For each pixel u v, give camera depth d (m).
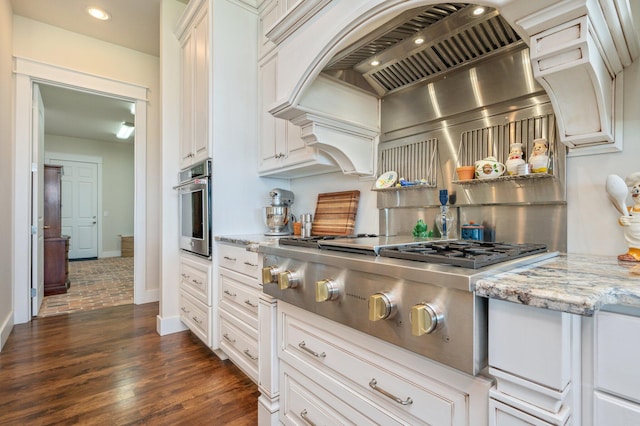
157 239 3.61
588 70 0.83
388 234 1.75
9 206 2.67
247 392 1.76
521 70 1.23
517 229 1.25
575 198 1.12
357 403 0.99
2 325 2.42
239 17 2.38
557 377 0.58
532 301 0.59
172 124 2.75
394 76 1.61
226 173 2.28
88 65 3.22
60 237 4.07
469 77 1.39
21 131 2.88
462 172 1.34
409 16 1.14
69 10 2.83
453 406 0.75
